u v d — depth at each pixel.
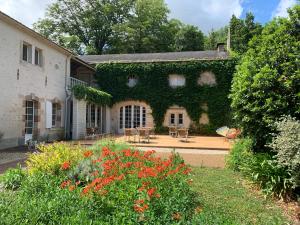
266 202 5.34
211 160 10.08
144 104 21.80
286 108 6.48
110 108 22.12
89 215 3.38
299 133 5.13
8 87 12.24
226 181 6.75
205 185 6.37
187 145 14.27
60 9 34.44
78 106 17.38
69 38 33.22
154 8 34.72
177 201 3.98
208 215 3.65
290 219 4.60
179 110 21.28
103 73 22.23
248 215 4.64
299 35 6.97
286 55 6.72
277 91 6.64
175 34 37.34
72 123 17.38
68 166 5.19
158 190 4.04
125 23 33.97
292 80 6.41
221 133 16.91
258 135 7.05
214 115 20.64
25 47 13.91
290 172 5.35
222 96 20.52
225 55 22.44
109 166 4.64
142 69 21.72
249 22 33.06
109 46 36.22
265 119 6.61
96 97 18.62
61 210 3.38
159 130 21.48
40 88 14.87
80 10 34.75
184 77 21.34
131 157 5.71
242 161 7.48
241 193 5.80
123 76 21.98
